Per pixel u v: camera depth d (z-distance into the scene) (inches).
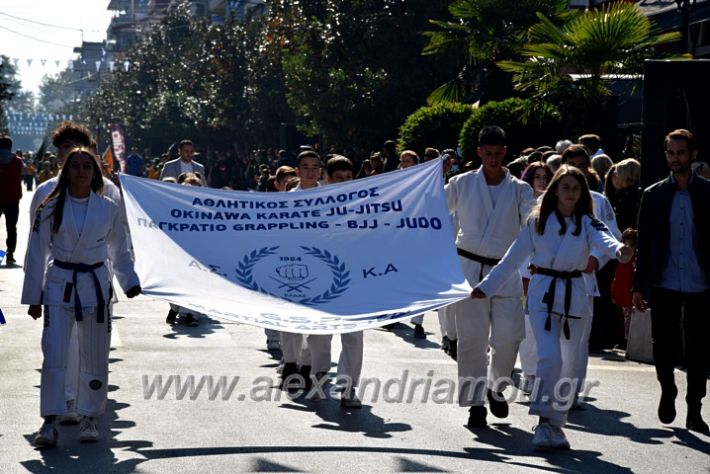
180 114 2519.7
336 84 1291.8
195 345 456.1
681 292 321.1
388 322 296.0
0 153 797.2
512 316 316.8
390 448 290.4
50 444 286.0
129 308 579.8
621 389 383.9
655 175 471.2
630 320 451.8
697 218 319.3
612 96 786.2
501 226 322.7
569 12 958.4
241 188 1658.5
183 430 308.0
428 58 1266.0
